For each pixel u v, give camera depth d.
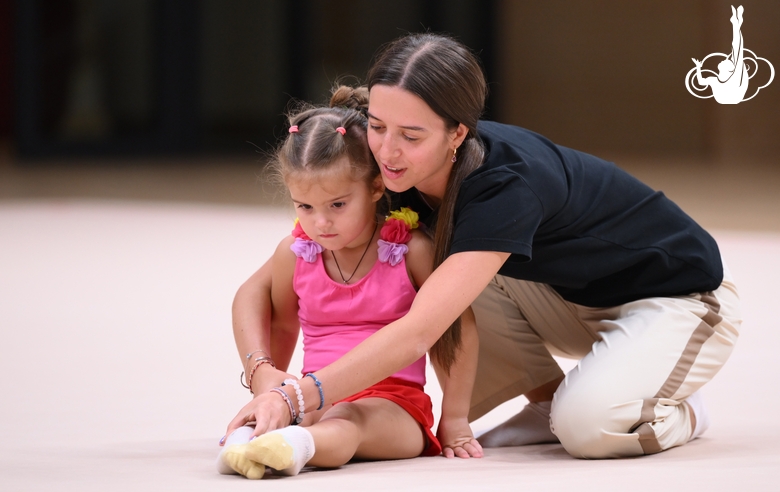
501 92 43.44
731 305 7.48
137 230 21.97
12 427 7.70
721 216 23.05
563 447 7.33
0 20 47.16
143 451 6.80
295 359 10.41
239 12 42.25
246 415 5.97
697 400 7.33
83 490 5.37
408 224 7.11
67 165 38.31
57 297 14.34
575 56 42.75
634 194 7.37
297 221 7.33
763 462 6.33
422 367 7.16
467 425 7.02
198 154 41.41
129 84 41.00
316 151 6.56
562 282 7.25
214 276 16.27
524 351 7.85
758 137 39.25
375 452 6.51
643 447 6.71
